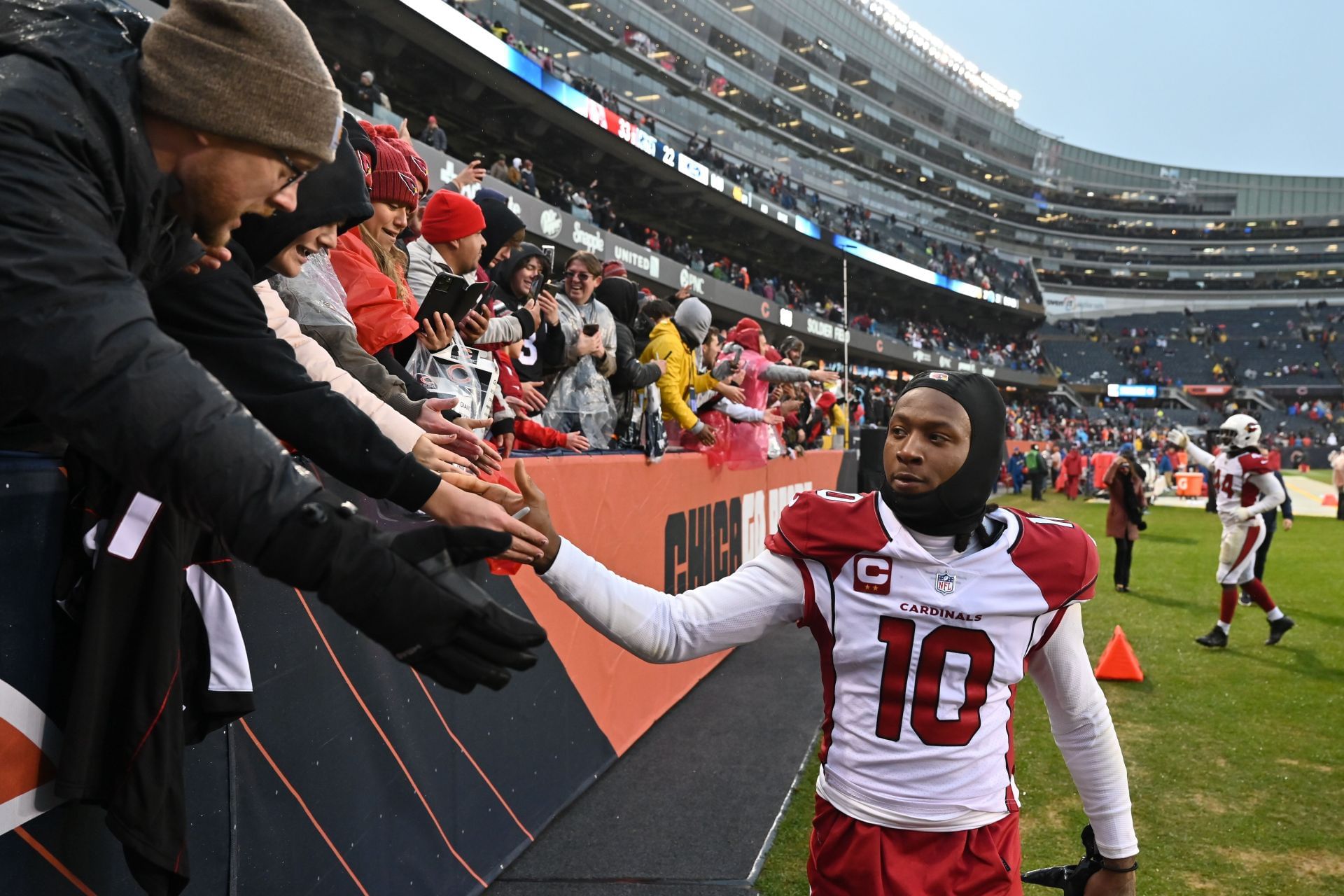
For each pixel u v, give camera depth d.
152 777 1.17
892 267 38.75
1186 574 10.05
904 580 1.46
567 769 3.41
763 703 4.77
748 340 6.96
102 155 0.87
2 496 1.08
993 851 1.46
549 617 3.28
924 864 1.44
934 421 1.43
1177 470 27.44
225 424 0.78
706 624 1.50
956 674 1.46
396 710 2.32
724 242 34.00
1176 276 67.62
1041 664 1.57
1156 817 3.48
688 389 5.77
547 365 4.00
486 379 3.04
